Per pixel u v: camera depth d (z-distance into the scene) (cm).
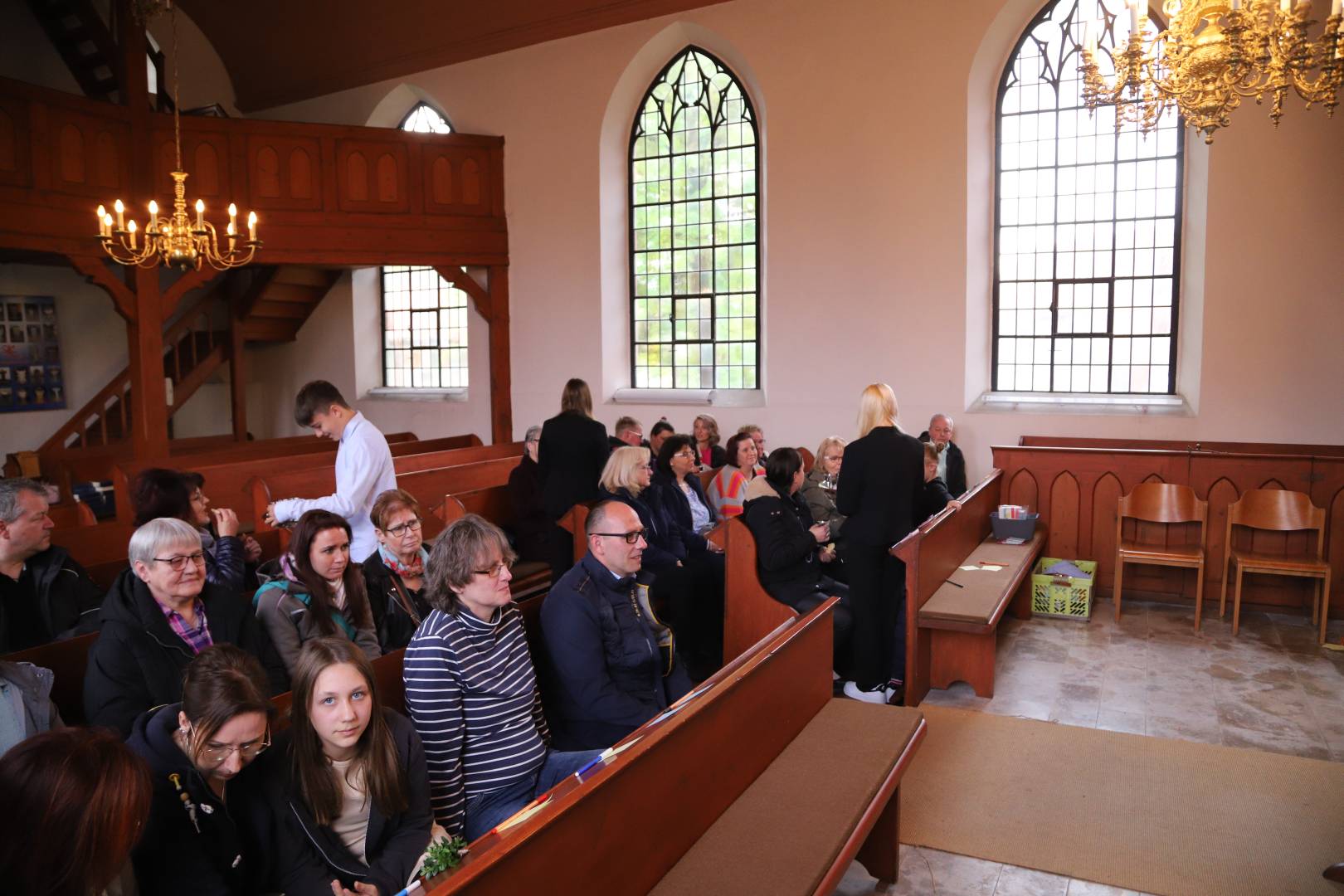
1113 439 801
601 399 1054
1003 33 843
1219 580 654
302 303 1282
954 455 778
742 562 474
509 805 282
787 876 233
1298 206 726
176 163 890
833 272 905
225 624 310
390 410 1251
